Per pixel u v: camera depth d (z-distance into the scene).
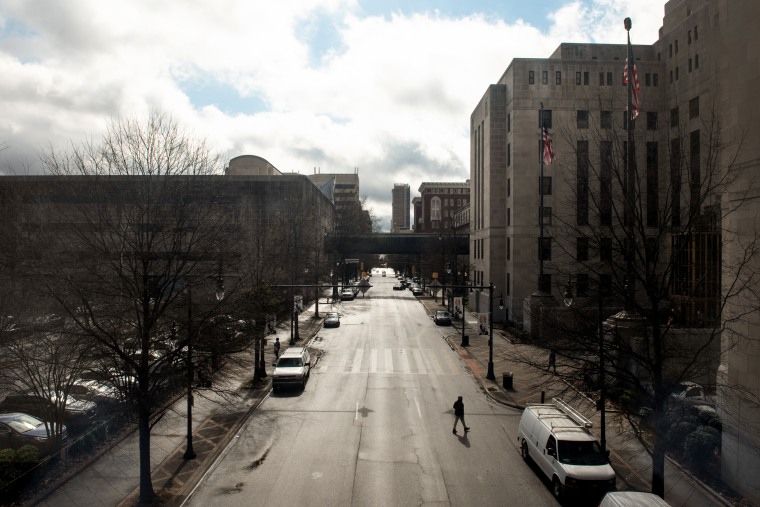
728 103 14.18
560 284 18.89
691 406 18.34
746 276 13.22
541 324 26.28
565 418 16.72
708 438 15.94
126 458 17.12
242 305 17.58
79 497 14.16
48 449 16.11
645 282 14.27
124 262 15.56
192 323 15.62
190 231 17.16
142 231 14.12
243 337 17.19
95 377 15.45
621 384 22.27
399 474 16.19
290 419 21.75
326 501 14.32
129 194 14.38
